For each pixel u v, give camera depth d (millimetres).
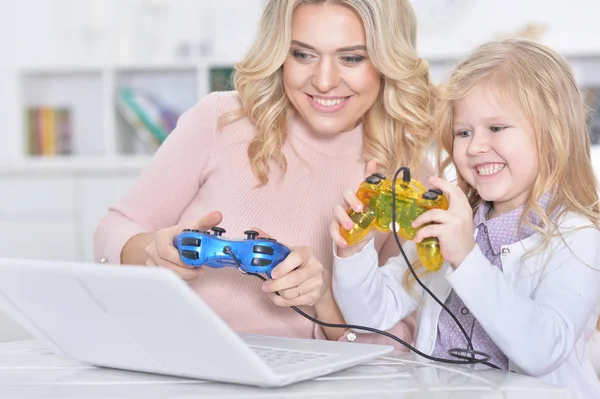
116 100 3676
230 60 3604
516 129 1210
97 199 3092
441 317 1296
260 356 996
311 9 1303
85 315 910
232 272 1430
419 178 1493
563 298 1131
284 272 1113
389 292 1328
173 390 886
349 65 1327
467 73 1261
